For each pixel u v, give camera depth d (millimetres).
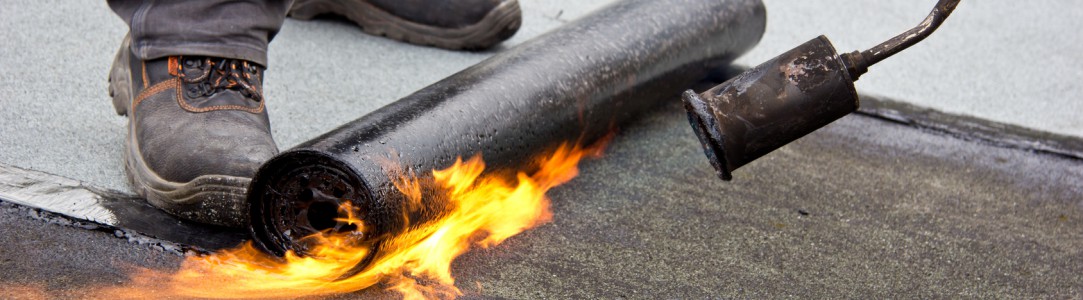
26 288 1080
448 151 1163
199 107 1229
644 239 1251
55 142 1325
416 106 1189
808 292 1181
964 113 1678
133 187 1255
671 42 1495
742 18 1625
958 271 1247
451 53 1732
